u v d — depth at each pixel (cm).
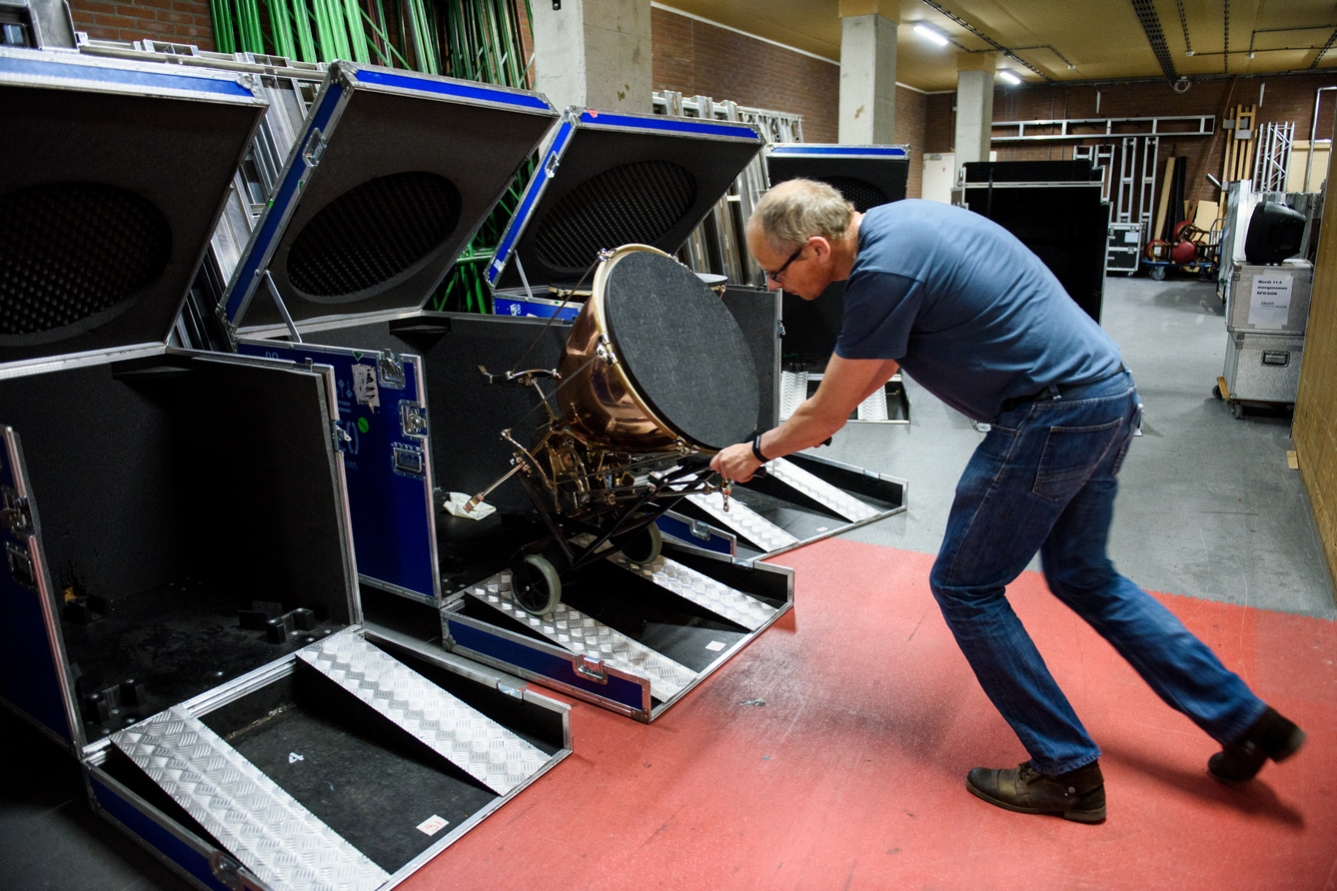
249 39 482
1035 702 200
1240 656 280
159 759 208
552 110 308
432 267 357
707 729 245
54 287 244
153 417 292
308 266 314
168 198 241
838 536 391
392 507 289
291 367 252
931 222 182
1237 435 542
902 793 218
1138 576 343
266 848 188
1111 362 187
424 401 267
